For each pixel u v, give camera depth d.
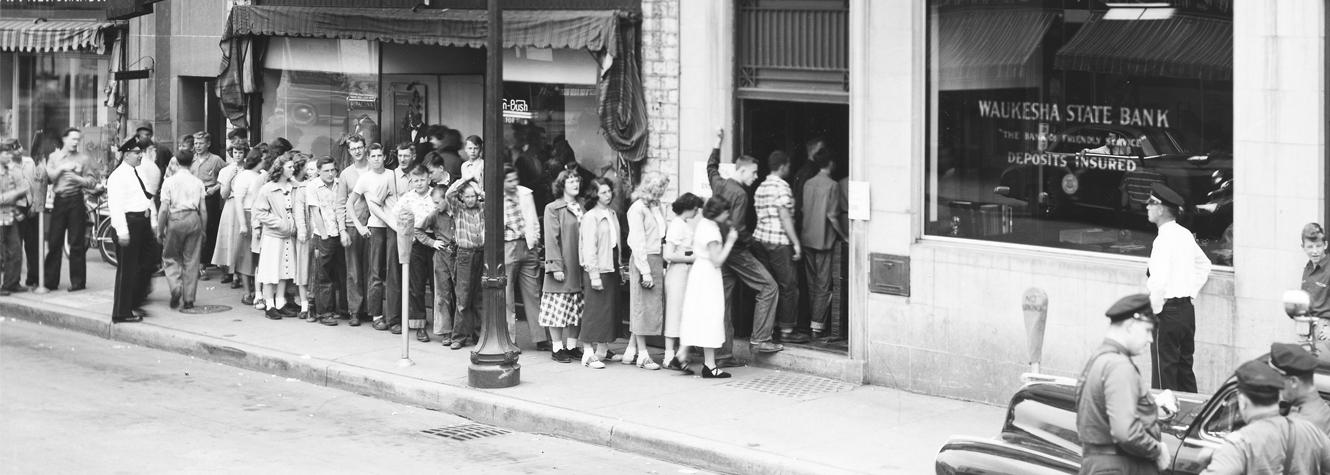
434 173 13.95
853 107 12.57
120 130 20.91
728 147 13.64
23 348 14.73
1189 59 10.66
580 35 14.24
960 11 12.09
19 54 22.77
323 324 15.35
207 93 20.12
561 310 13.32
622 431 10.80
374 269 15.02
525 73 15.62
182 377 13.38
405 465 10.11
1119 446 6.82
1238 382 6.37
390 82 17.33
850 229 12.65
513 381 12.36
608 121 14.19
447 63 16.77
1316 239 9.60
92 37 20.88
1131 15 11.07
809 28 13.09
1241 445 6.22
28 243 17.67
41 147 22.64
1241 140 10.19
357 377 12.88
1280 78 9.95
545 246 13.51
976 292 11.76
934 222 12.36
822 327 13.37
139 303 15.88
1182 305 10.31
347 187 15.16
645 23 14.08
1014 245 11.78
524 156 15.74
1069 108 11.46
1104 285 10.88
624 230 14.34
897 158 12.26
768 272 13.17
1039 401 8.05
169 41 20.17
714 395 12.05
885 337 12.47
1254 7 10.05
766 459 9.88
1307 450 6.29
